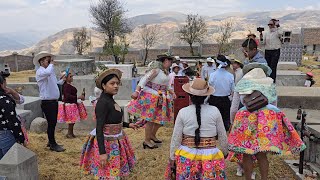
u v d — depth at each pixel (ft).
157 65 21.66
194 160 12.62
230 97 23.71
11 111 14.92
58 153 22.13
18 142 15.55
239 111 14.80
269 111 14.14
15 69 120.26
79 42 155.63
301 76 46.65
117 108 13.80
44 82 21.45
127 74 44.09
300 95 28.14
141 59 141.18
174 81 27.78
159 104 21.84
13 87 46.39
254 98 14.19
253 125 14.20
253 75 14.90
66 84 25.70
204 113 12.64
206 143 12.67
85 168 14.25
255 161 16.76
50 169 19.20
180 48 138.92
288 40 57.41
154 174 18.48
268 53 29.19
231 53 128.57
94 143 13.87
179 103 27.89
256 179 17.42
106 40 137.49
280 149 13.80
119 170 13.65
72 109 25.71
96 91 24.45
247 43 18.20
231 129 15.14
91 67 54.24
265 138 13.76
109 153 13.60
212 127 12.71
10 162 13.96
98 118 13.28
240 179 17.56
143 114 21.79
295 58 81.10
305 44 142.72
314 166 17.75
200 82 12.71
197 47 137.49
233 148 14.46
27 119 28.25
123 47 121.49
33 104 30.27
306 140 18.52
